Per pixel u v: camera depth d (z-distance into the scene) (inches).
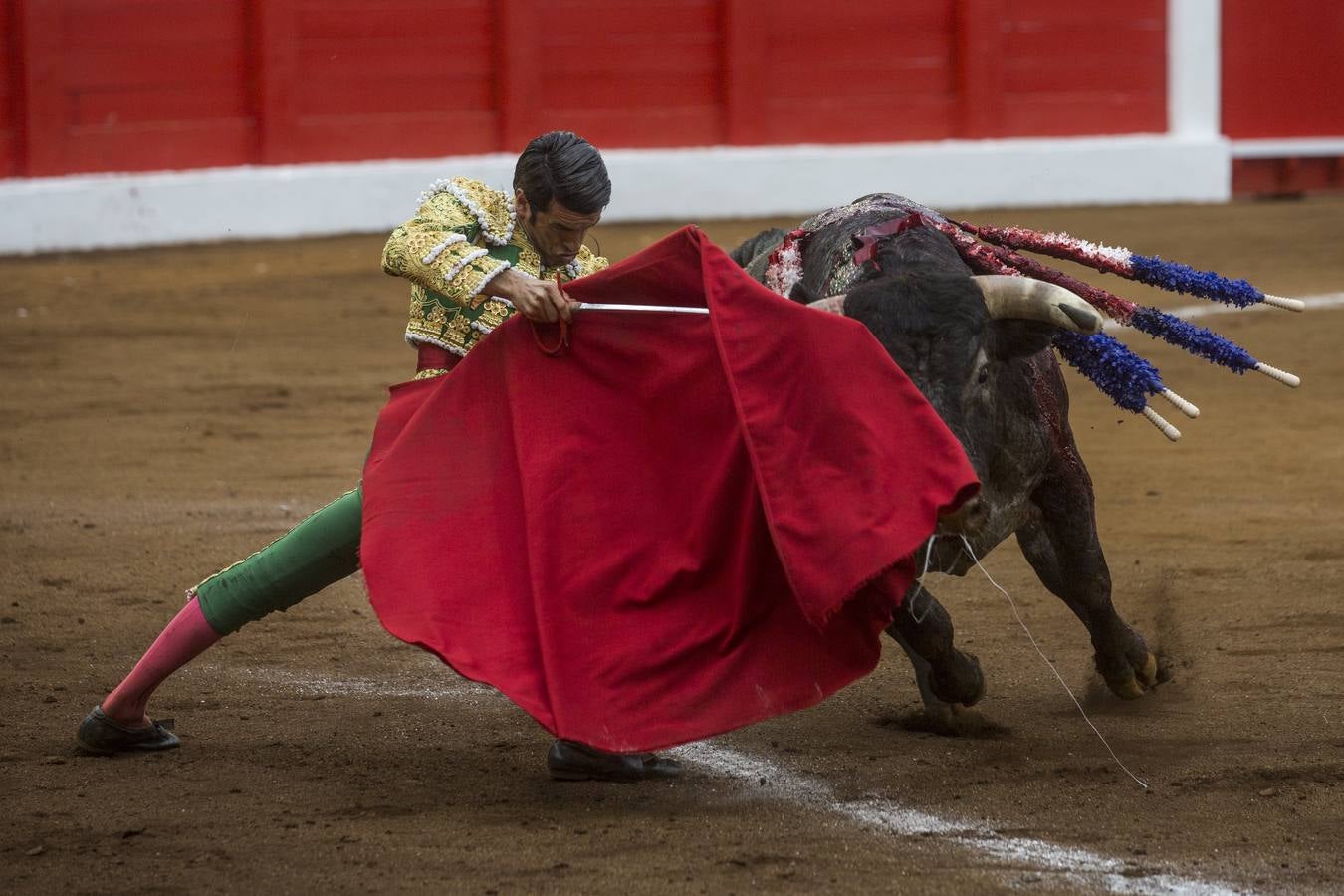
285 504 1085.1
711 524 556.4
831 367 540.1
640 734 540.7
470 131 2770.7
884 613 543.8
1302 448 1261.1
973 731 653.3
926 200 2915.8
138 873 504.7
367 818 554.6
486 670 543.5
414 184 2706.7
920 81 2957.7
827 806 566.9
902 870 506.3
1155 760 614.5
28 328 1838.1
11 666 738.8
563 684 543.8
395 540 561.6
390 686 720.3
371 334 1814.7
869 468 528.7
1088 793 577.9
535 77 2775.6
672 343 567.5
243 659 759.1
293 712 681.6
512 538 567.2
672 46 2842.0
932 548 607.8
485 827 544.7
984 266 660.7
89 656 755.4
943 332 576.7
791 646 554.3
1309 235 2507.4
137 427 1352.1
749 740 647.8
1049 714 680.4
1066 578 687.1
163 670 613.6
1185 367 1614.2
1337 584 876.6
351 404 1450.5
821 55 2910.9
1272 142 3164.4
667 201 2802.7
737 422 554.9
